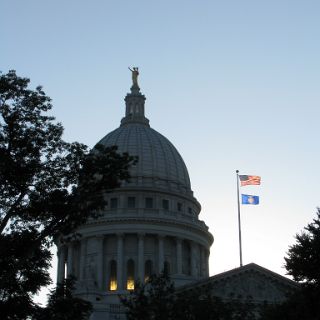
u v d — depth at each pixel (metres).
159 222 124.56
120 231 122.69
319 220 62.03
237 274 95.06
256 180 102.75
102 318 91.19
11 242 46.78
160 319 61.97
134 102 148.25
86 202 48.78
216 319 63.28
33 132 47.34
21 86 47.97
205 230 131.50
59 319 48.56
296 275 60.25
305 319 59.19
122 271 120.12
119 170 48.44
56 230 48.28
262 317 67.50
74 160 47.94
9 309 46.62
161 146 140.00
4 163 45.56
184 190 136.38
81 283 109.44
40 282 48.69
